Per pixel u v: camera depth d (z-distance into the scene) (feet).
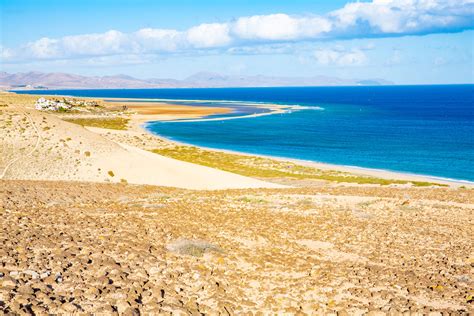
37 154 148.05
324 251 58.85
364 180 205.16
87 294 34.17
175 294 37.55
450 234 73.26
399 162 271.90
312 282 43.75
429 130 458.91
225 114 615.16
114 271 40.32
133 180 147.95
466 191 147.33
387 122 543.80
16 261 40.04
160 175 154.61
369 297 40.57
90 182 130.41
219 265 47.80
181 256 49.47
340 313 36.01
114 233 56.95
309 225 75.77
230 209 89.61
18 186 100.32
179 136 383.86
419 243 65.51
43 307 30.32
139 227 62.64
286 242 61.62
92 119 485.56
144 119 521.65
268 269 47.85
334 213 90.48
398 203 108.58
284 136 398.01
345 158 285.43
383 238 68.08
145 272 41.60
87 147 162.40
